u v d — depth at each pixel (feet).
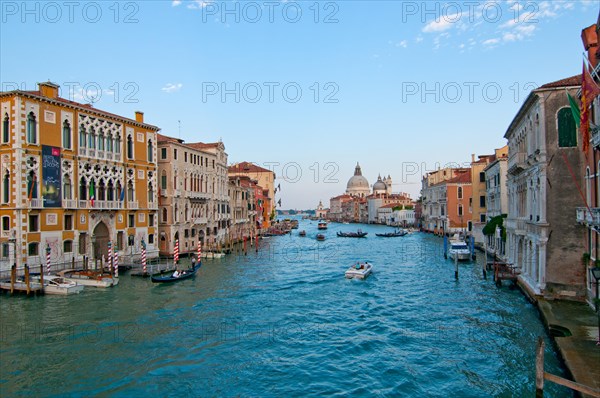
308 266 135.44
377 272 122.62
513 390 43.91
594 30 61.77
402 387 45.65
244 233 241.35
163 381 47.01
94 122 111.04
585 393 35.06
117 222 118.62
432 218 274.16
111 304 79.15
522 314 70.28
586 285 67.26
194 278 108.68
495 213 155.22
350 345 58.54
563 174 69.21
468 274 115.75
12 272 82.84
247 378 48.01
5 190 91.71
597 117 60.54
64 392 44.14
